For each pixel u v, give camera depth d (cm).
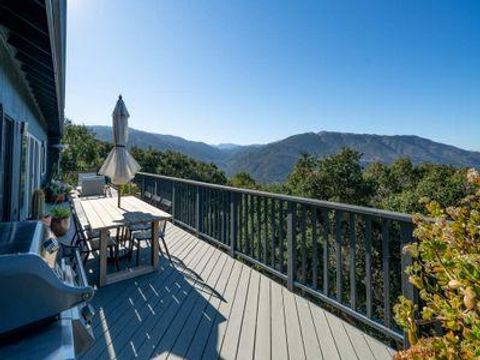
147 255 417
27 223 158
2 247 122
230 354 204
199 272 355
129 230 393
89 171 1529
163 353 205
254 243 379
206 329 235
